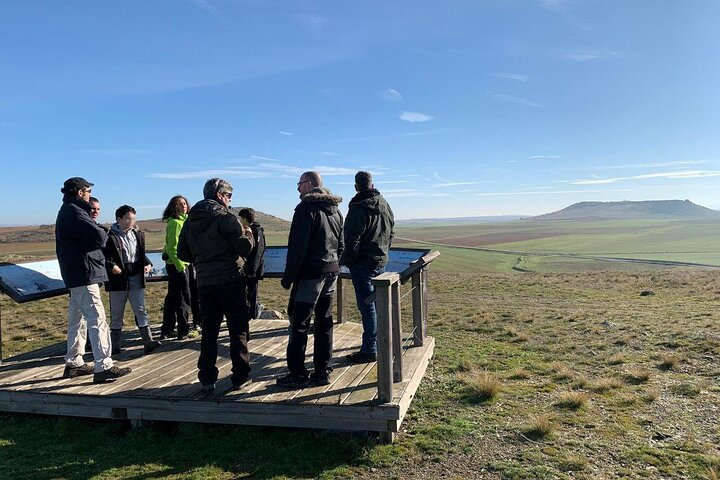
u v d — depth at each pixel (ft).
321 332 15.20
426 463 12.65
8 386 16.10
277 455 13.23
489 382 18.01
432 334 30.83
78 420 15.65
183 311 22.82
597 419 15.40
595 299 48.55
